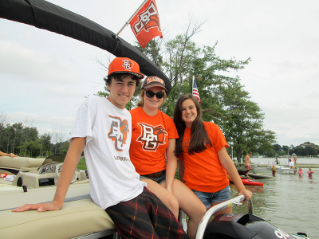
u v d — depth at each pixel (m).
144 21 3.11
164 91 2.34
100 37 2.44
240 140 42.88
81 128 1.48
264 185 16.19
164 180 2.23
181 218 2.17
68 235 1.21
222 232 1.68
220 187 2.42
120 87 1.67
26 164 3.11
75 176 2.57
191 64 18.97
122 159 1.62
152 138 2.18
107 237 1.47
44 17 1.99
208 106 20.39
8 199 1.60
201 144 2.32
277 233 1.74
